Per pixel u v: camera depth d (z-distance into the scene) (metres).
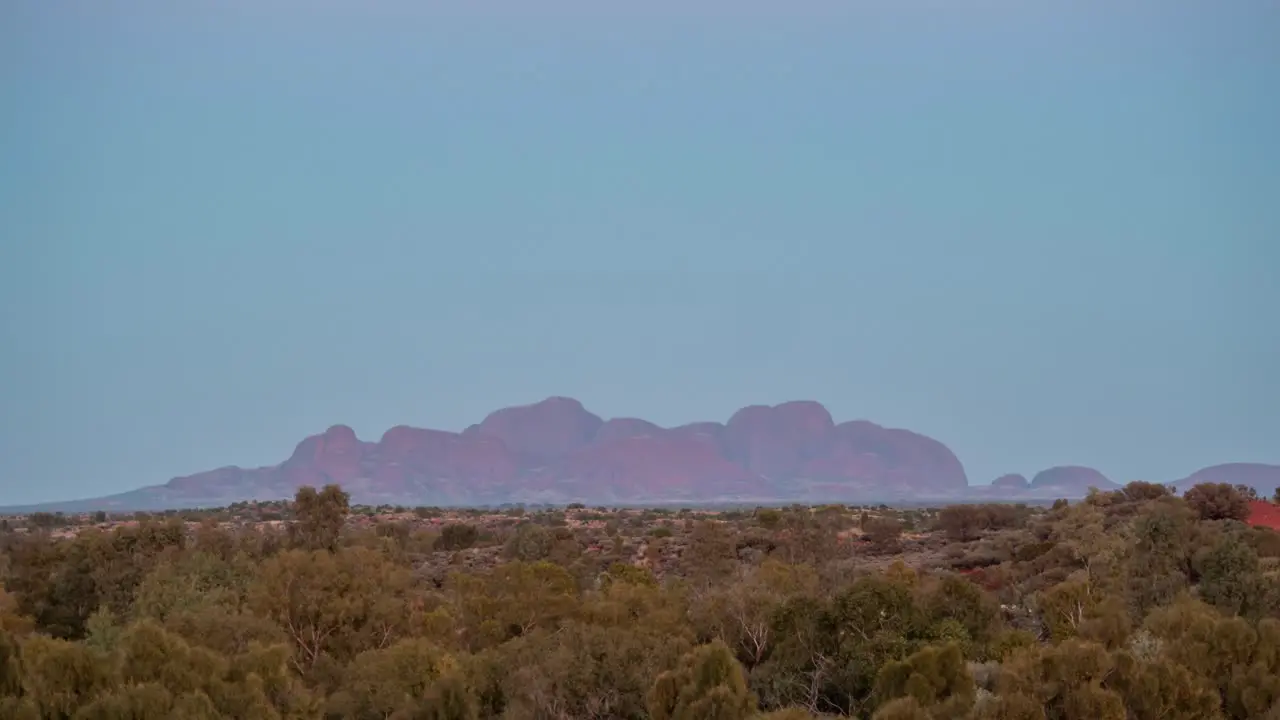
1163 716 96.56
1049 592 154.75
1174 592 164.62
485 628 163.00
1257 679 102.06
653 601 162.00
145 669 108.00
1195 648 106.88
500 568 175.50
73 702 102.75
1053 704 96.44
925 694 101.81
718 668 103.88
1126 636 119.31
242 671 113.50
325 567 165.50
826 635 130.75
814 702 122.12
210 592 185.62
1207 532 195.38
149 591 189.50
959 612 139.62
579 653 124.00
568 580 185.25
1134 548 193.00
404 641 133.88
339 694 127.31
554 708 119.31
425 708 118.31
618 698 119.69
